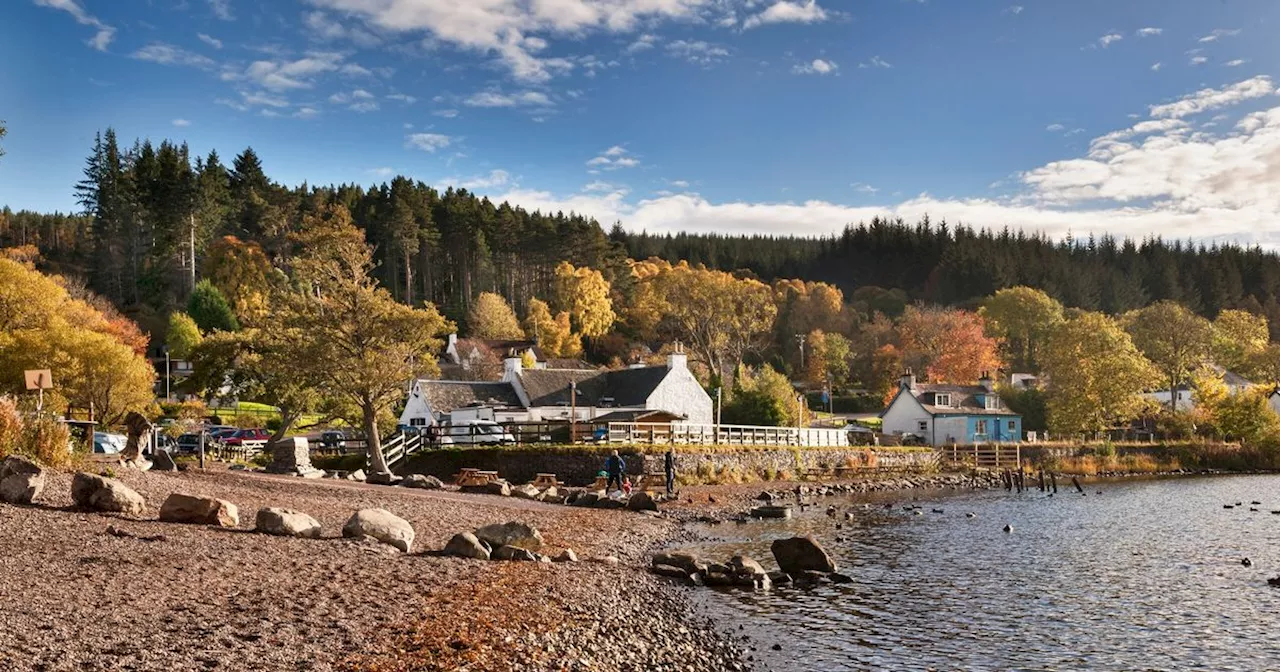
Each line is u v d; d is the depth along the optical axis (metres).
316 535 20.83
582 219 159.62
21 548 15.35
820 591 21.38
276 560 17.03
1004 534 33.22
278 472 42.34
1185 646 16.84
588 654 13.26
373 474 43.84
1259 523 37.66
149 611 12.24
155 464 33.41
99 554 15.58
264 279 118.00
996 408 97.69
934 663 15.32
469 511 31.41
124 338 77.56
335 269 50.84
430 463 52.47
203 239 126.81
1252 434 88.00
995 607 19.97
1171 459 83.00
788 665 14.79
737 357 133.00
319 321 48.25
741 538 30.86
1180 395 115.12
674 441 56.38
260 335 61.84
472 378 101.38
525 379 74.38
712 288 135.62
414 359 52.00
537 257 152.62
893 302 176.62
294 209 138.38
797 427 76.31
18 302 58.72
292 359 48.84
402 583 16.48
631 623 15.98
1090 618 19.02
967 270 186.00
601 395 75.56
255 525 21.08
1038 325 141.12
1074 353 91.88
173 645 10.74
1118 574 24.45
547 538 27.34
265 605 13.40
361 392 48.88
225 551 17.25
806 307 155.75
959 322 131.75
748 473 58.19
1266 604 20.61
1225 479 70.25
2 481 20.41
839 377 138.50
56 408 47.12
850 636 16.94
